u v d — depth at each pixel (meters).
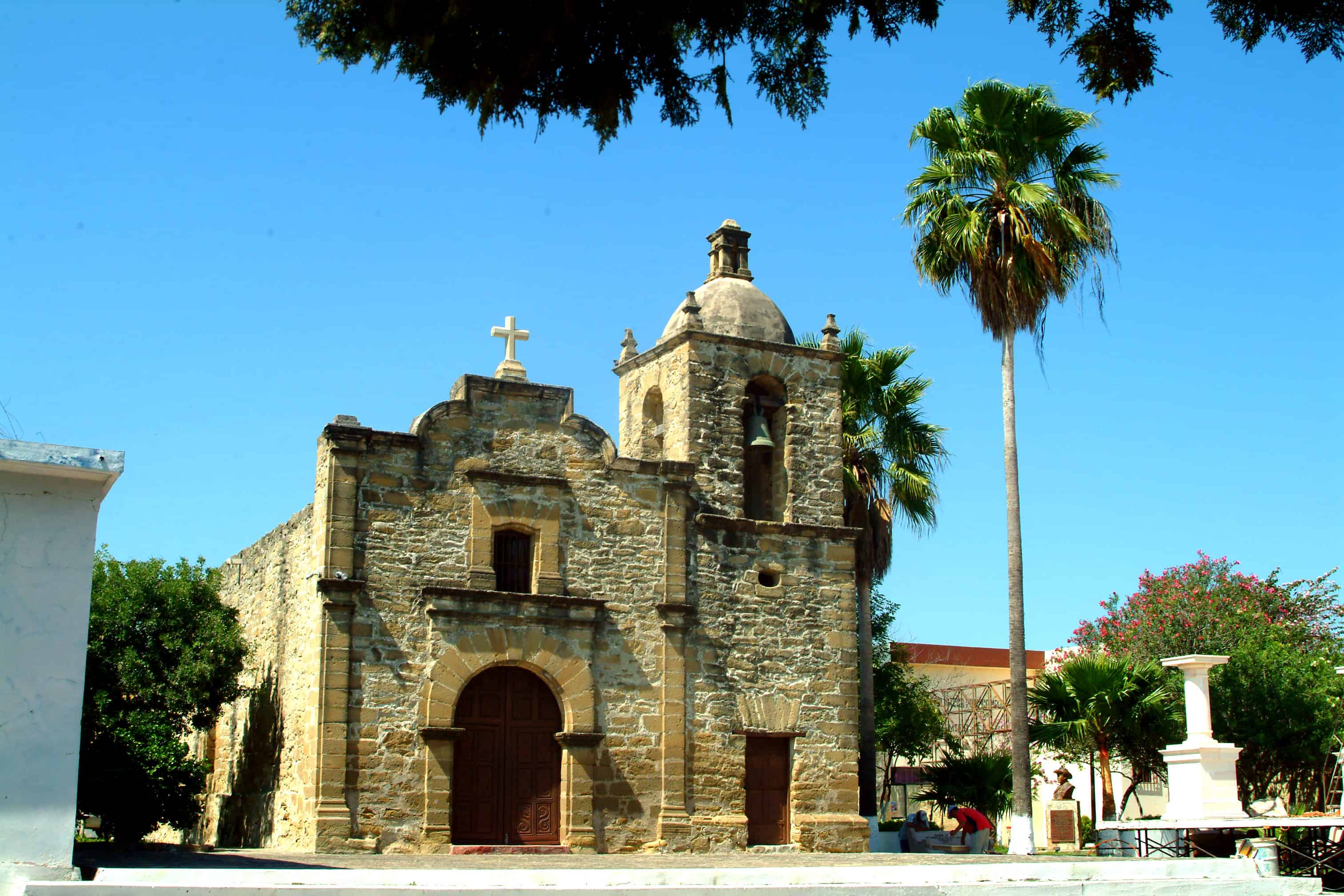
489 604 23.55
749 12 12.58
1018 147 27.28
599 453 25.11
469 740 23.31
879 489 31.81
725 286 28.89
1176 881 12.58
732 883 12.32
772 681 25.83
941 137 27.80
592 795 23.70
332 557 22.66
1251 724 29.19
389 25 11.51
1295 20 12.07
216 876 11.68
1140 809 38.41
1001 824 36.09
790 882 12.48
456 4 11.12
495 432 24.34
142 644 25.38
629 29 12.03
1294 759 29.33
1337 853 20.39
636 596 24.86
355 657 22.50
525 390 24.72
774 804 25.59
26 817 11.06
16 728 11.14
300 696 23.23
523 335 25.77
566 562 24.44
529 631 23.78
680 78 12.47
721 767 25.00
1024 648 26.05
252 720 26.11
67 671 11.38
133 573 25.72
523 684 23.92
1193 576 39.47
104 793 23.22
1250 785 29.95
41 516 11.52
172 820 24.22
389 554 23.08
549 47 11.90
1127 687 28.56
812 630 26.45
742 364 27.16
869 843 25.95
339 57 11.88
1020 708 25.80
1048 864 13.34
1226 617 36.69
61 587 11.47
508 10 11.54
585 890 11.06
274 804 23.95
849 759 26.20
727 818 24.75
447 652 23.06
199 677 24.88
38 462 11.36
